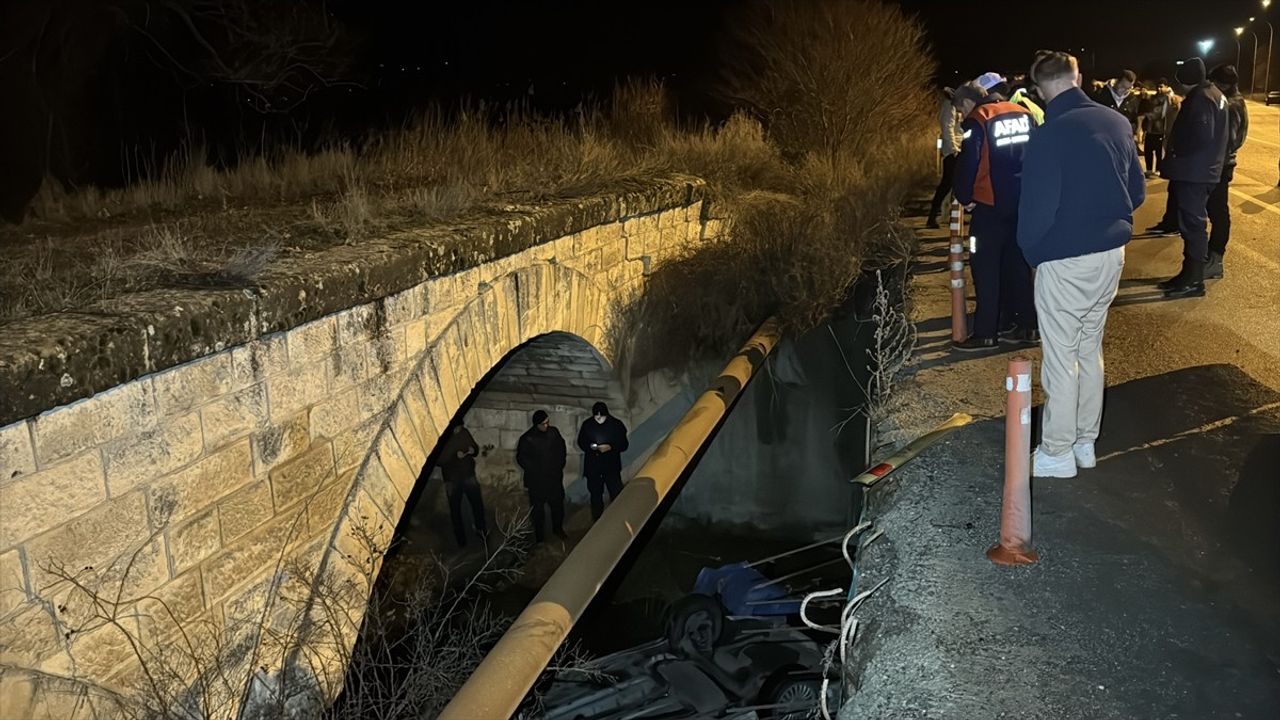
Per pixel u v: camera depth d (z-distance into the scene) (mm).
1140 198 4789
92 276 5637
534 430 12078
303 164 11094
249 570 5715
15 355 4121
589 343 10734
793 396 11828
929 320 8922
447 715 4871
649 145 16078
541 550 12305
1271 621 3861
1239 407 6168
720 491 12180
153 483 4977
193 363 5133
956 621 4000
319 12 13266
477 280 7832
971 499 5109
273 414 5750
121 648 4879
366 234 7305
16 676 4352
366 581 6738
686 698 8000
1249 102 52250
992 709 3443
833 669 6453
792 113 18625
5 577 4273
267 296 5484
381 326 6645
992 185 7430
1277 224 12797
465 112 13445
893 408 6688
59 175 11062
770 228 12531
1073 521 4746
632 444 12664
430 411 7301
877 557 4820
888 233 12359
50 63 10781
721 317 12156
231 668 5594
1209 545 4473
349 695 6504
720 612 8555
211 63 13008
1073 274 4734
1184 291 9180
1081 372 5148
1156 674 3570
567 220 9375
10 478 4223
